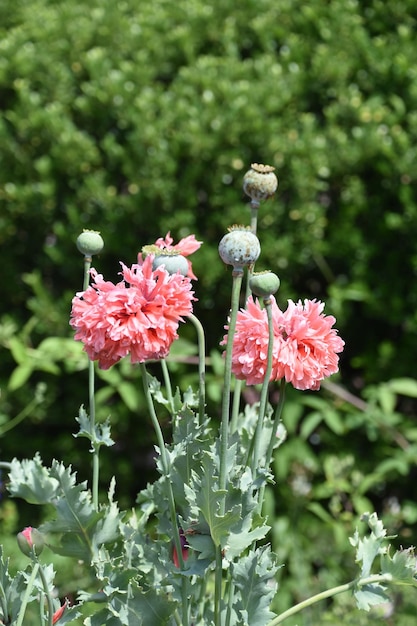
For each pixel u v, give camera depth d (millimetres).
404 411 4727
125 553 2152
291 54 4484
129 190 4301
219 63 4434
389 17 4602
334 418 4219
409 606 4004
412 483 4652
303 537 4371
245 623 1916
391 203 4379
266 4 4648
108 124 4406
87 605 3289
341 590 2018
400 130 4297
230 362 1846
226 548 1925
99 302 1871
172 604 2037
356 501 4273
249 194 2275
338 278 4469
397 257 4383
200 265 4203
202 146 4180
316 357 1990
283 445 4250
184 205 4230
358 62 4465
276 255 4234
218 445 1977
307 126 4273
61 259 4422
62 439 4605
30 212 4453
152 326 1860
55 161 4383
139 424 4516
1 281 4672
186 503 2070
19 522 4617
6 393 4586
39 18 4719
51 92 4469
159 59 4547
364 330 4625
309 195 4242
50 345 4230
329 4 4703
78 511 2021
